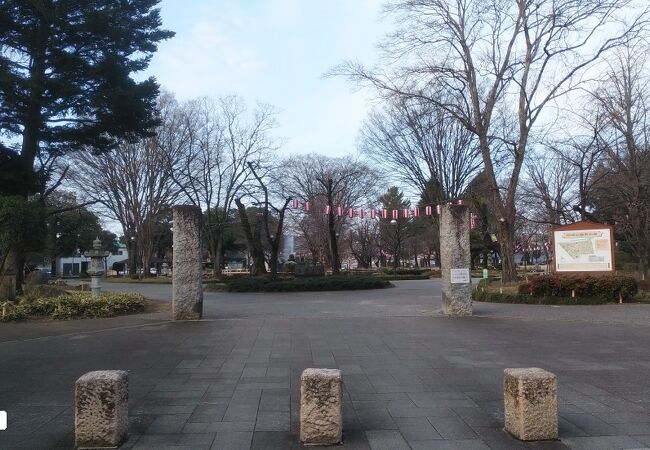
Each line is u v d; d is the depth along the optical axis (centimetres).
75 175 3966
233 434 502
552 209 2797
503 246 2481
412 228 5706
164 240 6569
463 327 1238
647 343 1009
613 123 2300
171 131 3834
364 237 6181
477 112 2448
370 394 643
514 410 486
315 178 4306
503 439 482
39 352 955
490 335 1112
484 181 3162
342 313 1595
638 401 602
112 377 475
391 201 6262
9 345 1035
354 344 1005
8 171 1794
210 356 898
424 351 928
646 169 2164
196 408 589
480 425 524
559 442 471
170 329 1238
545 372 493
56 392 668
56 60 1900
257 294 2683
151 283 4112
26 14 1864
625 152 2458
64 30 1867
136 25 2012
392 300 2142
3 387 695
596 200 2644
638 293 1886
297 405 598
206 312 1658
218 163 4009
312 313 1603
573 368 781
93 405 467
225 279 3606
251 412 572
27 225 1614
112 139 2188
